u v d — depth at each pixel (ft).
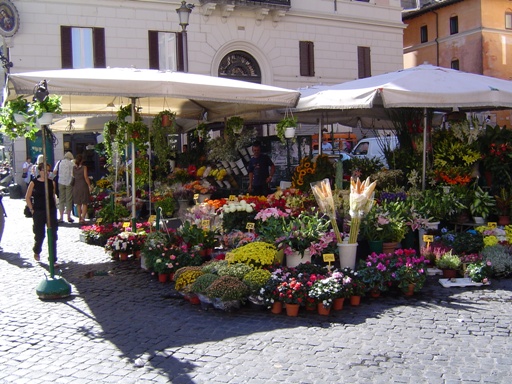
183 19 52.03
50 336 19.44
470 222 31.30
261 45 81.61
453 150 32.50
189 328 19.97
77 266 30.73
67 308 22.77
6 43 66.13
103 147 58.08
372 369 15.99
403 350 17.43
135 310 22.31
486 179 33.58
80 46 70.13
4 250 35.91
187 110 44.21
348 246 24.77
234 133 42.29
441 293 23.81
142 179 34.83
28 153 72.69
